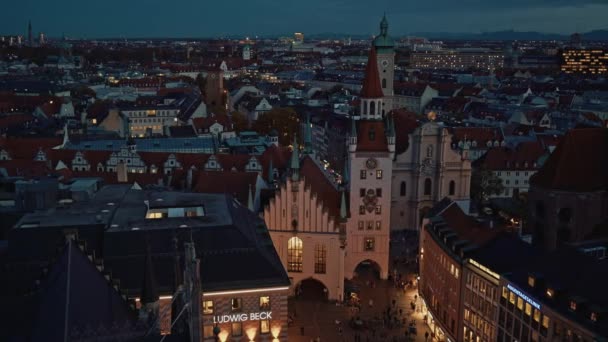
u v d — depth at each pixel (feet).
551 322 257.14
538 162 622.95
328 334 349.00
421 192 513.86
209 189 436.35
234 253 278.26
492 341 302.45
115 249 268.62
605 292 248.93
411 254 473.26
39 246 265.54
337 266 390.42
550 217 421.18
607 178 414.82
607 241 345.51
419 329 365.40
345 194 420.36
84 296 198.59
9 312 195.72
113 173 508.94
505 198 602.85
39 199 349.82
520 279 284.82
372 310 383.24
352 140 420.36
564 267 276.21
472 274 320.09
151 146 643.86
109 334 184.96
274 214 387.96
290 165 386.93
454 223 372.38
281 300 277.44
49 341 180.24
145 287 204.85
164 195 333.83
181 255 267.59
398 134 526.98
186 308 175.83
